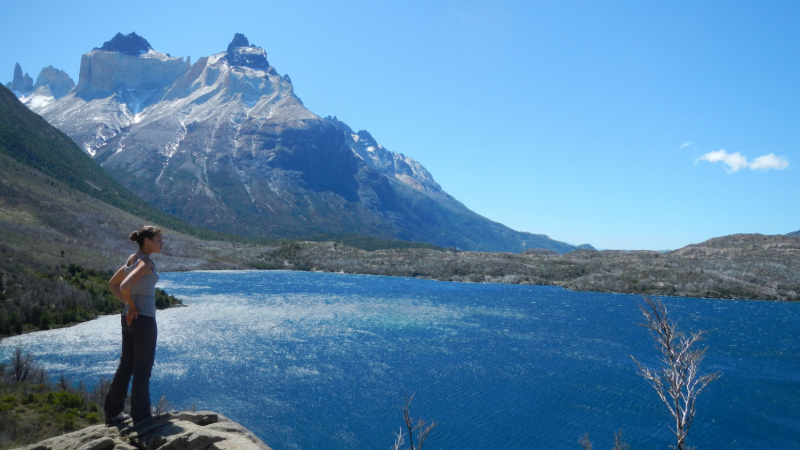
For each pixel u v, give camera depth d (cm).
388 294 17288
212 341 7862
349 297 15638
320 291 16988
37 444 777
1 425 2895
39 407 3381
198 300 12850
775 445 4528
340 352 7575
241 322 9850
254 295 14762
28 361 4441
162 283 16688
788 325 12950
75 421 3212
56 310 8588
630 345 9125
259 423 4509
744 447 4478
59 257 12481
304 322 10319
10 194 16638
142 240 840
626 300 18000
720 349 9312
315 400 5219
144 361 827
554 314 13625
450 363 7194
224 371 6106
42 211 16688
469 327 10750
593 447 4275
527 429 4638
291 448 4022
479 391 5816
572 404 5428
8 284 8481
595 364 7412
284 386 5631
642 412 5231
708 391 6222
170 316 10150
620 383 6316
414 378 6303
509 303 16100
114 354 6359
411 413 4956
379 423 4641
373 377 6238
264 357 6956
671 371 1698
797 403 5781
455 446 4225
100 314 9288
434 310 13450
